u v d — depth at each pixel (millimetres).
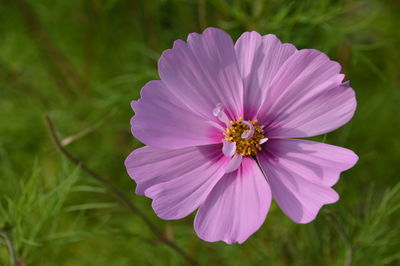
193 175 404
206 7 547
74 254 562
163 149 404
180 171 404
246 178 403
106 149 604
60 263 544
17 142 602
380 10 606
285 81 403
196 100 406
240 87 408
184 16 561
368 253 505
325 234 504
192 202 400
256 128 408
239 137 408
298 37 522
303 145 403
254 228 388
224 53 406
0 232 443
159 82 404
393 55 595
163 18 574
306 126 404
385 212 474
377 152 597
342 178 528
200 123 408
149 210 567
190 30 557
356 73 604
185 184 402
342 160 393
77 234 484
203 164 407
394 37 595
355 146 597
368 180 572
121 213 571
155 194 398
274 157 406
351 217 488
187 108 407
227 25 525
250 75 409
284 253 532
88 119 601
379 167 588
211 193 402
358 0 551
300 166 399
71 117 609
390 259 508
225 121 406
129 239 559
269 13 529
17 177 558
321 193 390
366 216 485
